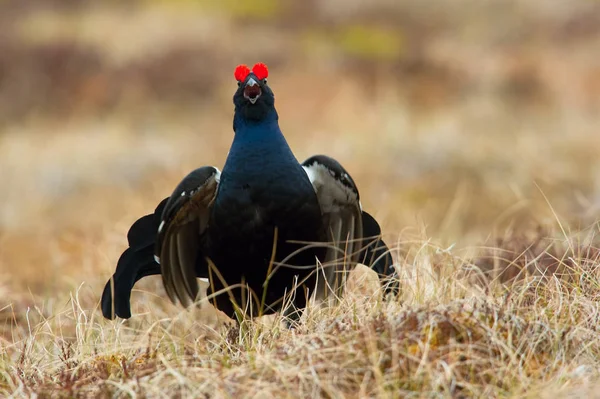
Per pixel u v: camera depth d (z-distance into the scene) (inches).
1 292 489.1
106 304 390.9
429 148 817.5
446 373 260.4
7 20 1446.9
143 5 1633.9
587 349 283.0
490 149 804.0
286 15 1592.0
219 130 1067.9
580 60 1342.3
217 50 1323.8
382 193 724.0
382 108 1085.8
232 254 376.2
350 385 269.9
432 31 1552.7
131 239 397.7
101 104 1197.1
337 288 378.6
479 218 658.8
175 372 280.4
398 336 286.5
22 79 1223.5
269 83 1220.5
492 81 1217.4
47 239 674.2
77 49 1279.5
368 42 1443.2
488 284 366.9
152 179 835.4
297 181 368.5
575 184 700.7
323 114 1087.0
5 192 842.2
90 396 294.0
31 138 1048.2
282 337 327.6
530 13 1578.5
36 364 347.3
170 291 392.2
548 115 1066.7
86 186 843.4
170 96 1224.8
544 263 392.5
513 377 266.7
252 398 266.7
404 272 372.2
